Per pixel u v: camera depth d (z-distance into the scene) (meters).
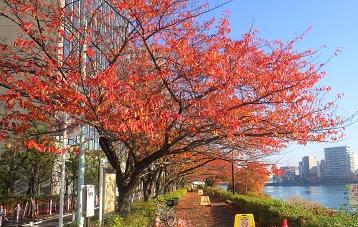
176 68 10.55
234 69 10.38
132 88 9.20
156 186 33.06
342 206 15.27
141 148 13.82
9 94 8.82
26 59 10.66
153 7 10.05
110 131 10.50
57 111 9.20
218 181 76.88
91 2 11.60
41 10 10.83
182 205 36.59
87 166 34.12
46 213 31.81
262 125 11.33
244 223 12.36
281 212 15.70
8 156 29.59
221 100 10.48
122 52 11.84
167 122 10.47
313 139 11.67
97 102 8.87
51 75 9.05
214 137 11.62
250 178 44.78
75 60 10.66
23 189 38.09
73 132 10.37
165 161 18.48
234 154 15.44
